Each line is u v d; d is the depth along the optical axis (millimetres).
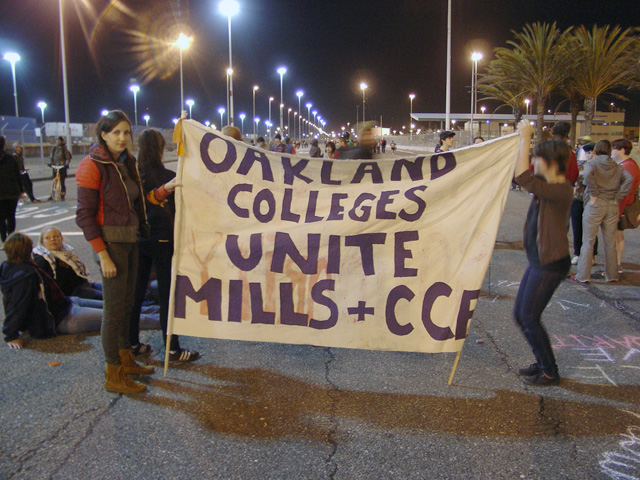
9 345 4605
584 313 5539
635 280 6852
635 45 22312
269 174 3982
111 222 3551
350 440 3152
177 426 3303
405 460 2945
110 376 3738
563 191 3668
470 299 3811
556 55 22547
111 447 3057
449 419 3398
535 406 3576
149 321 5094
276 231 3973
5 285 4598
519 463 2918
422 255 3877
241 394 3742
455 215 3842
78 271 5379
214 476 2795
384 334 3926
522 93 25188
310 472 2836
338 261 3939
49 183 23297
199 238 4016
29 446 3057
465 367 4219
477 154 3811
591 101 23656
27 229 10930
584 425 3330
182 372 4113
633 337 4863
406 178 3912
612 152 6977
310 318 3979
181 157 3988
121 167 3639
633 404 3607
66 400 3625
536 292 3803
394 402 3631
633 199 6781
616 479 2775
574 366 4234
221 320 4031
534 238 3818
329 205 3959
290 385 3893
